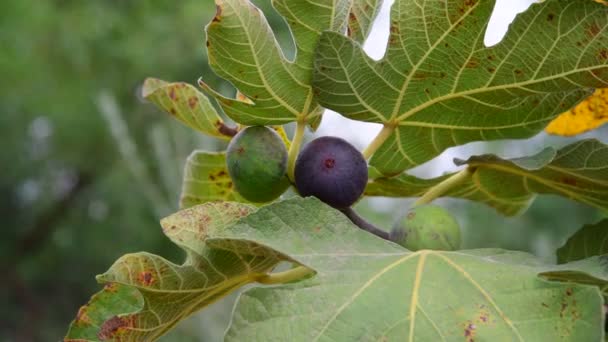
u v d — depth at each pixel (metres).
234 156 0.76
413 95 0.76
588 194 0.83
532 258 0.68
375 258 0.67
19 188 4.87
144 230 4.31
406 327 0.64
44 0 4.43
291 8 0.73
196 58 4.12
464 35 0.73
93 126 4.36
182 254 4.32
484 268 0.66
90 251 4.61
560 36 0.71
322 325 0.64
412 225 0.72
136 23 4.46
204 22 4.23
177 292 0.73
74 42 4.33
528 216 3.44
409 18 0.73
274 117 0.76
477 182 0.86
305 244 0.68
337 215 0.69
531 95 0.75
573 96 0.76
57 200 4.82
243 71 0.73
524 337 0.63
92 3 4.48
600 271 0.66
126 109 4.21
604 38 0.71
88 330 0.79
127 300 0.79
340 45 0.72
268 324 0.65
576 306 0.63
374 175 0.85
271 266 0.74
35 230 4.86
